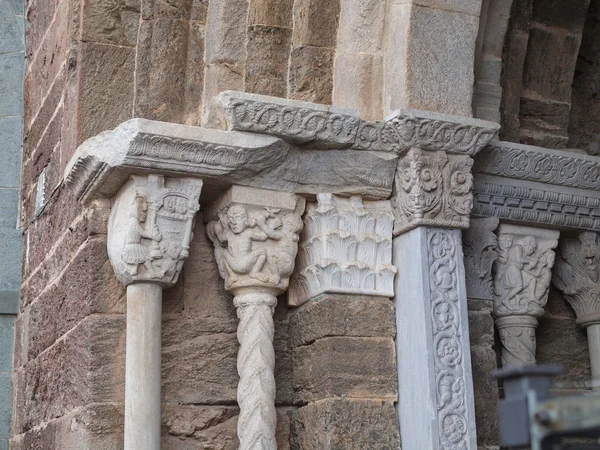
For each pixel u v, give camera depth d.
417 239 3.92
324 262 3.88
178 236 3.73
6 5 5.71
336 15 4.17
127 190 3.74
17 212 5.46
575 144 5.28
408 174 3.95
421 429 3.73
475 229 4.33
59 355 4.14
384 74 4.07
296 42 4.12
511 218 4.45
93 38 4.05
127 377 3.62
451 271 3.93
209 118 3.89
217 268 4.03
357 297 3.92
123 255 3.65
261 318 3.86
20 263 5.37
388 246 4.03
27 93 5.52
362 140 3.96
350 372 3.81
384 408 3.81
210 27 4.11
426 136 3.94
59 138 4.50
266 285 3.86
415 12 4.02
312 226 4.00
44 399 4.38
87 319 3.77
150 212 3.70
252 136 3.77
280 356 4.06
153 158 3.66
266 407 3.74
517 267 4.48
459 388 3.79
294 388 4.00
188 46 4.12
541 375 1.65
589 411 1.56
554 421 1.58
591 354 4.71
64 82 4.38
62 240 4.30
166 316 3.88
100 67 4.04
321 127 3.85
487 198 4.37
